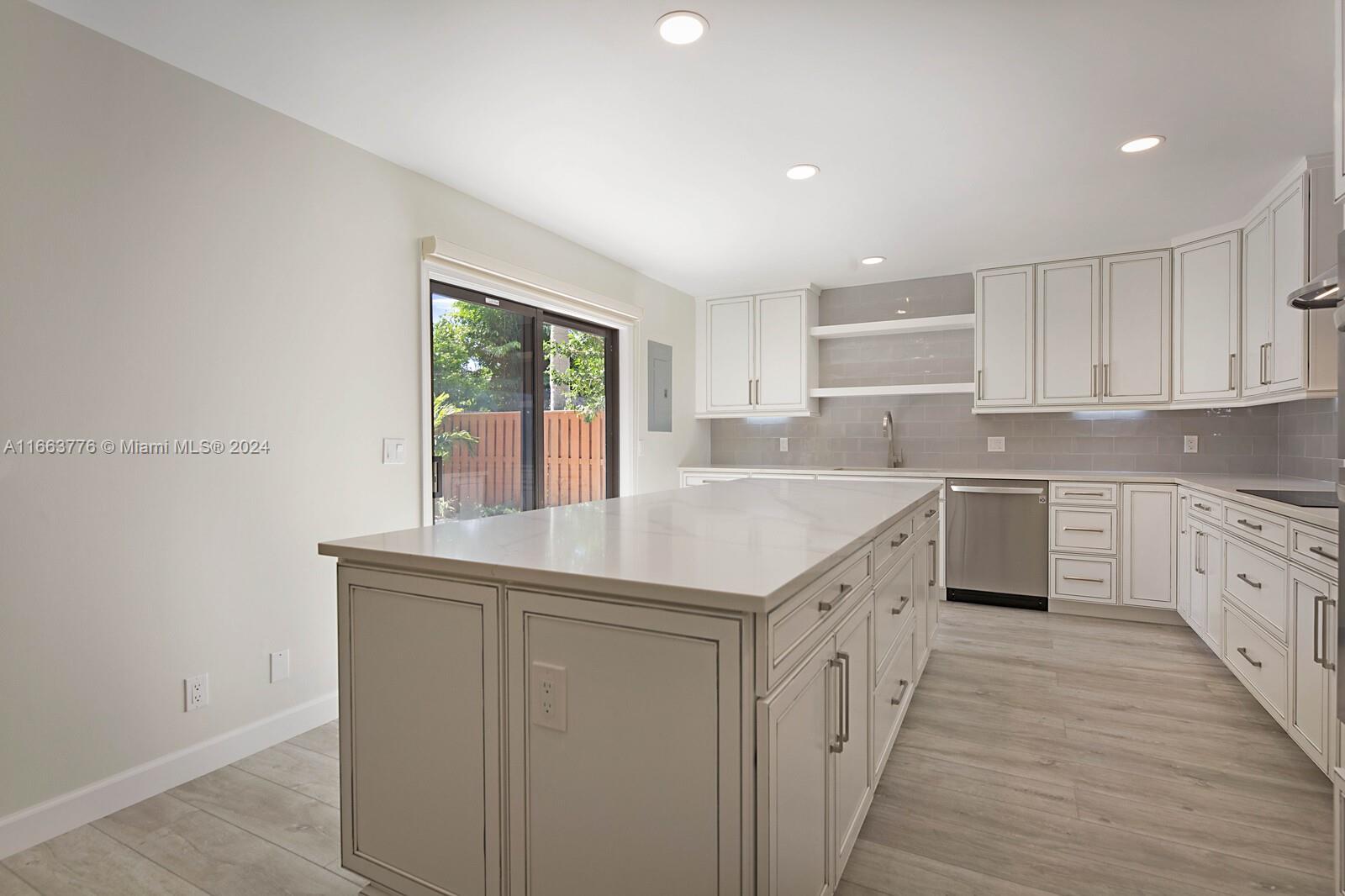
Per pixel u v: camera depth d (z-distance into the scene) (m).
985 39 1.99
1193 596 3.46
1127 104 2.37
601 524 1.83
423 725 1.42
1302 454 3.67
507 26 1.92
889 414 5.05
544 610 1.27
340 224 2.65
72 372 1.88
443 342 3.30
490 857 1.36
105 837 1.83
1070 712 2.64
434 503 3.24
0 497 1.75
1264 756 2.27
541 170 2.95
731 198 3.30
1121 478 3.91
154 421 2.07
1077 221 3.62
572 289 3.91
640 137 2.64
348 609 1.52
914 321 4.71
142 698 2.04
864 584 1.76
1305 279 2.85
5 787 1.75
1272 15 1.86
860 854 1.75
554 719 1.27
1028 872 1.68
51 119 1.84
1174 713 2.63
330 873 1.68
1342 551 1.45
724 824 1.12
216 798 2.04
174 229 2.12
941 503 4.41
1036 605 4.16
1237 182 3.08
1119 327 4.11
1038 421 4.64
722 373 5.38
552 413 4.09
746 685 1.09
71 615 1.88
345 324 2.67
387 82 2.23
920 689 2.88
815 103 2.37
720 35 1.97
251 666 2.34
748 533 1.67
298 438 2.49
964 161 2.86
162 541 2.09
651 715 1.18
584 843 1.25
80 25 1.90
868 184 3.10
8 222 1.76
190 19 1.88
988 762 2.24
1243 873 1.66
